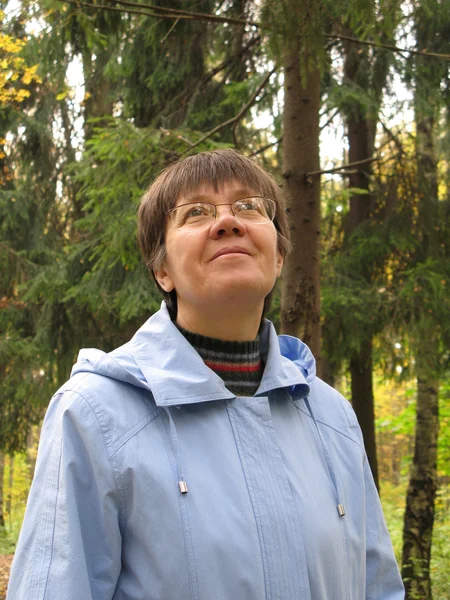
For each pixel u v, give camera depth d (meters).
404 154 6.30
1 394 7.43
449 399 7.64
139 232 1.52
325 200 6.21
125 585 1.12
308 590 1.16
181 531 1.11
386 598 1.48
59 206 8.69
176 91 6.64
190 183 1.39
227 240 1.32
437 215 6.00
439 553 6.55
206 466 1.18
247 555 1.12
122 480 1.13
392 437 18.05
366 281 5.91
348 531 1.33
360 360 6.27
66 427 1.18
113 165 3.76
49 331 6.67
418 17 4.69
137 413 1.20
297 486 1.25
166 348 1.31
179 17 3.22
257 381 1.41
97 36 3.63
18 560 1.15
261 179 1.46
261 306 1.39
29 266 7.82
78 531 1.12
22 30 6.03
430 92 5.45
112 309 6.10
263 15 2.94
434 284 5.07
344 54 6.12
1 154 6.89
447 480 9.34
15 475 16.98
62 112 8.77
